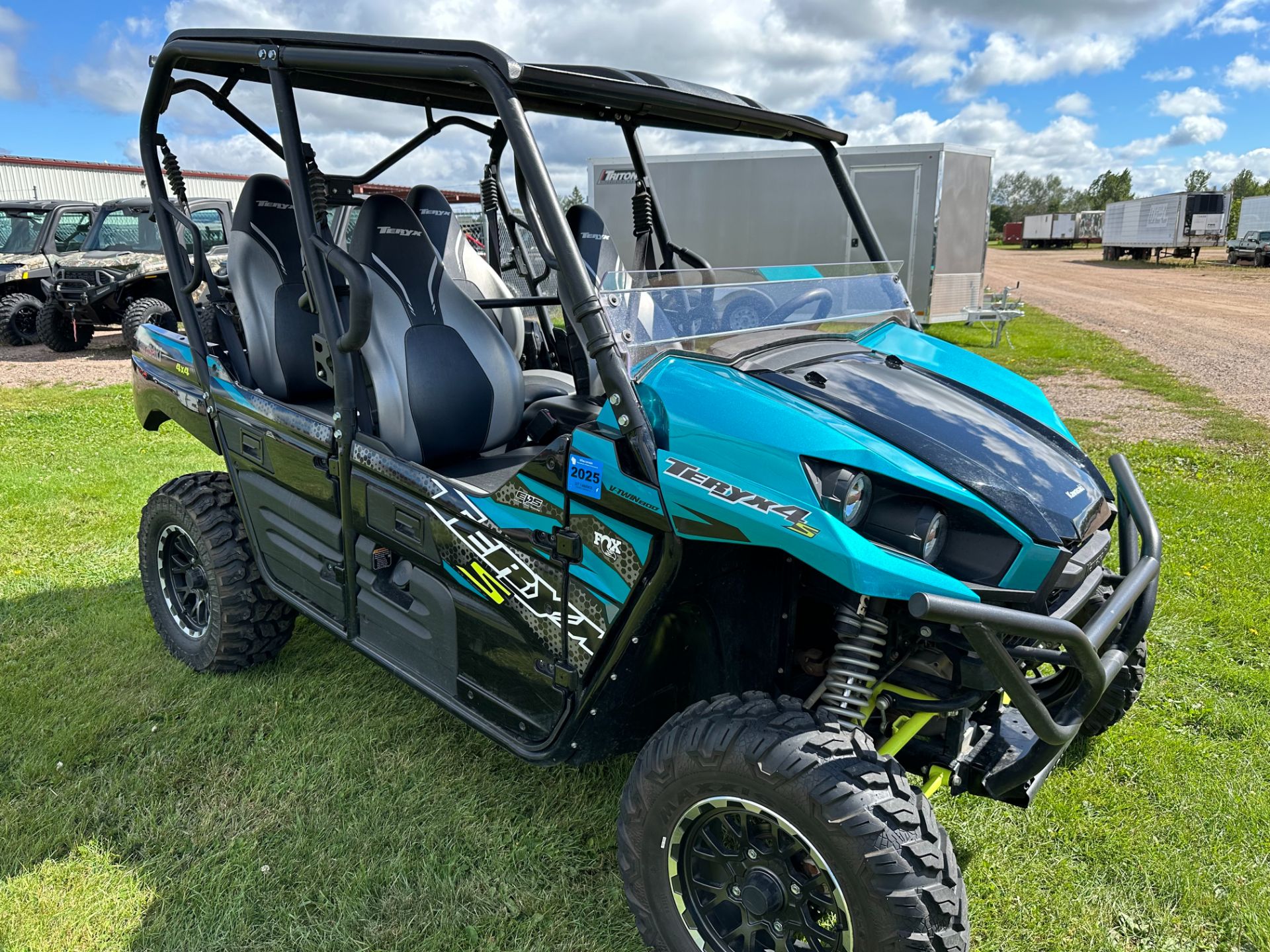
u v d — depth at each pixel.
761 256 11.85
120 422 7.20
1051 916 2.08
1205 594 3.76
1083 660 1.66
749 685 2.00
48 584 3.92
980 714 2.16
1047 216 56.75
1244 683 3.04
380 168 3.17
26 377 9.73
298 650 3.33
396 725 2.83
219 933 2.04
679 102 2.27
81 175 20.91
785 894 1.70
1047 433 2.16
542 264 4.13
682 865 1.81
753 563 1.90
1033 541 1.70
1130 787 2.53
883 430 1.82
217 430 2.97
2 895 2.15
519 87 2.00
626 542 1.82
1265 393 8.79
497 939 2.03
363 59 2.00
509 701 2.16
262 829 2.38
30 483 5.37
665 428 1.78
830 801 1.56
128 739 2.77
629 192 12.17
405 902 2.12
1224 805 2.43
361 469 2.37
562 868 2.24
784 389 1.89
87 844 2.32
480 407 2.68
